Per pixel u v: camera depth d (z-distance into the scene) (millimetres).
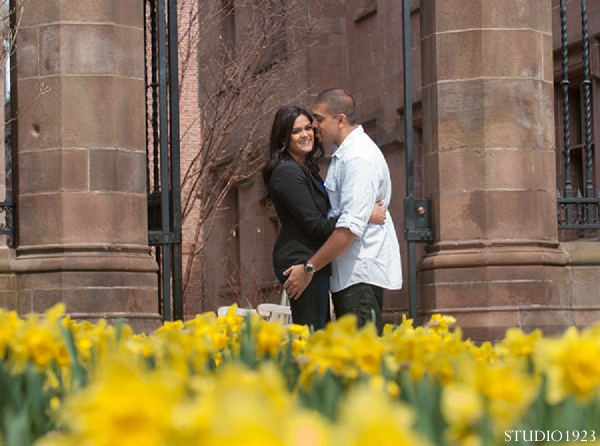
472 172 8516
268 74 18625
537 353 2463
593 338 2426
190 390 2580
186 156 27047
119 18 8461
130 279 8281
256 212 23031
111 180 8352
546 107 8742
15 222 8586
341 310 6512
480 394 2252
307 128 6336
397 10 18344
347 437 1429
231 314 3916
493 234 8461
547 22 8852
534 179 8594
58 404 2820
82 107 8336
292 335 3619
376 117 19000
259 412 1421
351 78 20156
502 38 8578
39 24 8406
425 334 3684
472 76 8562
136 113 8508
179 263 8570
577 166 15055
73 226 8273
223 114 18078
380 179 6406
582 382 2324
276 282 21766
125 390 1584
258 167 18766
